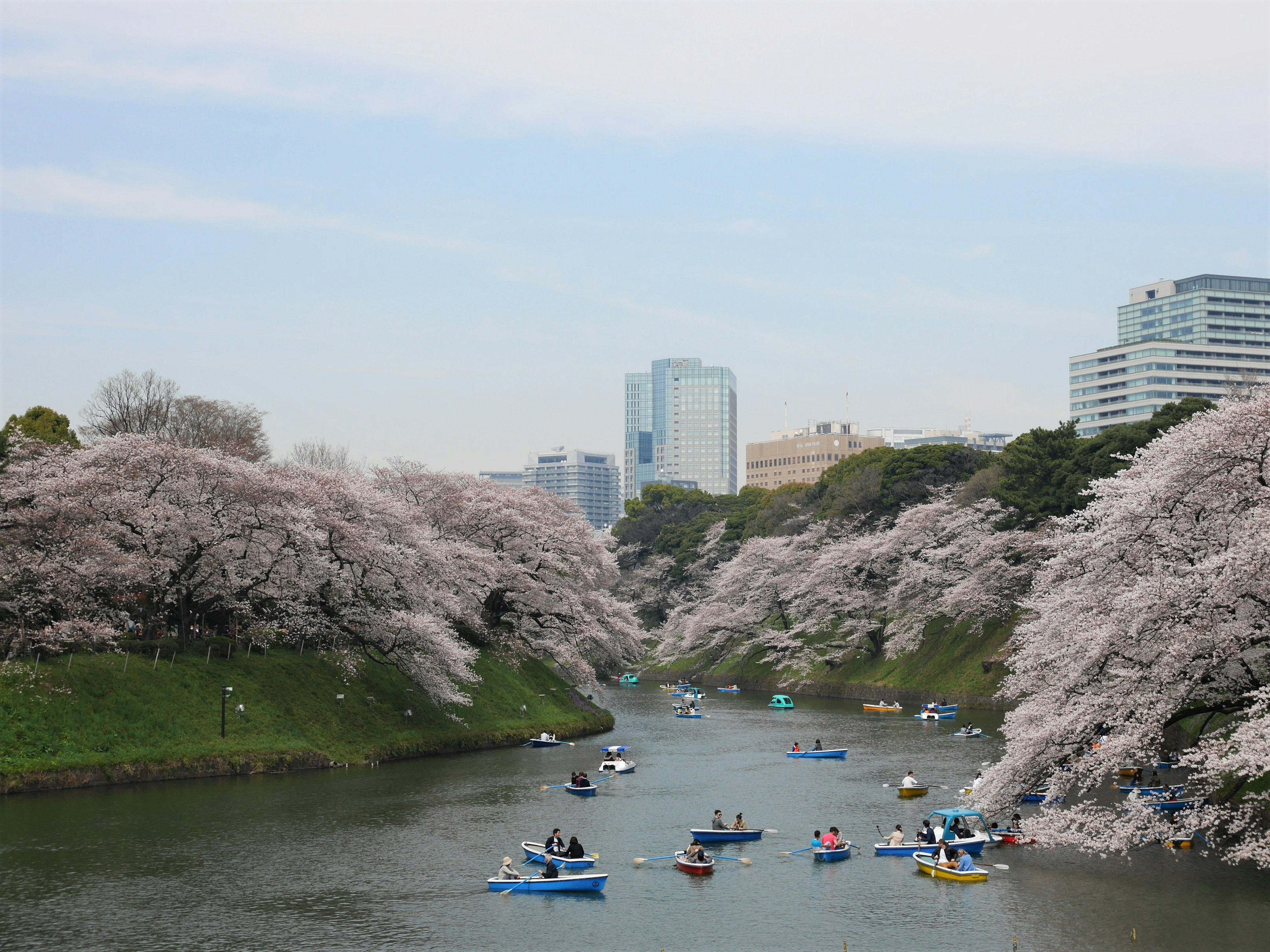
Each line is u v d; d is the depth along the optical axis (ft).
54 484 165.89
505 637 268.00
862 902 115.34
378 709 210.59
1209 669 113.50
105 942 99.40
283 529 190.19
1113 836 114.93
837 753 221.05
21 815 141.49
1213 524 121.19
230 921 106.22
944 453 398.01
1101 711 118.62
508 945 101.24
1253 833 114.21
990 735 255.29
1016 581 297.74
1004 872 126.41
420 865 128.16
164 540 185.26
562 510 312.09
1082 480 279.90
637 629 311.47
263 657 203.00
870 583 381.60
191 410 338.54
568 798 170.81
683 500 633.20
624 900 116.16
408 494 260.83
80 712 162.71
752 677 426.10
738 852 138.00
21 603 161.58
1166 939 101.04
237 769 172.55
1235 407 116.37
